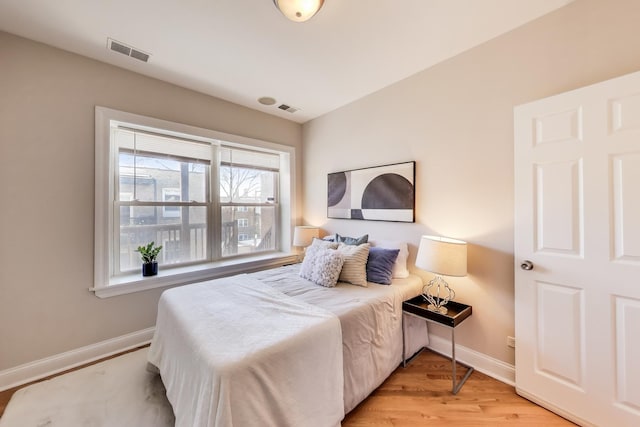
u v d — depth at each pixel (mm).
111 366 1988
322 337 1366
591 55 1512
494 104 1899
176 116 2545
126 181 2449
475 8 1600
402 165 2449
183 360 1316
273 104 3020
